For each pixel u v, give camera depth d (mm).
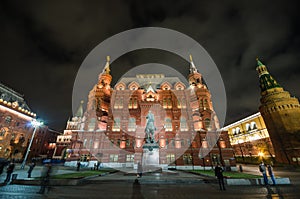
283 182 18562
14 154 57969
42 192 13125
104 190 14383
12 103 59750
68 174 23594
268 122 63344
